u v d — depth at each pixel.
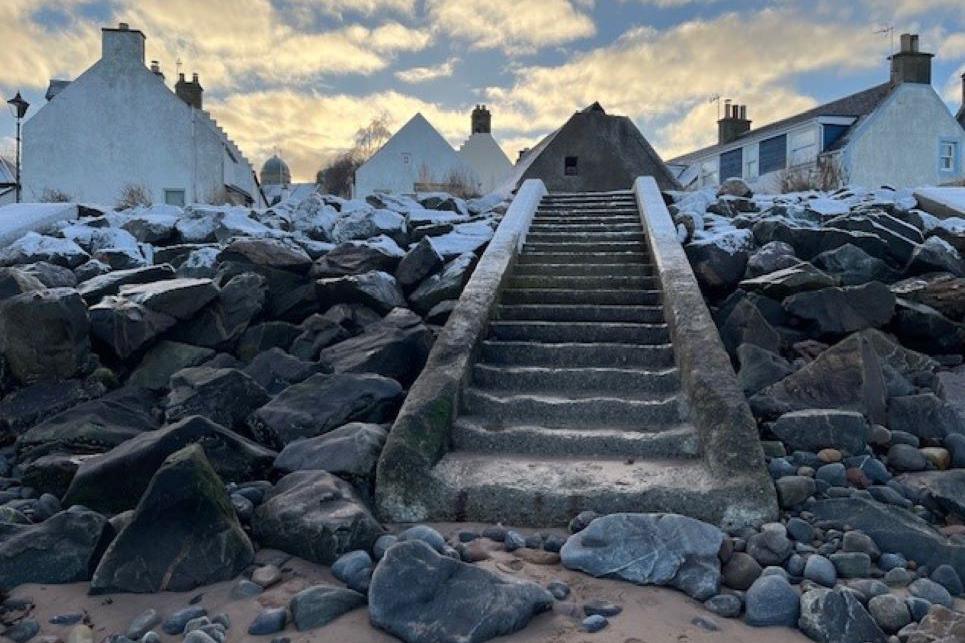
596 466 5.05
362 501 4.67
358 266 8.84
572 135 17.12
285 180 51.50
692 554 3.84
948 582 3.79
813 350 7.00
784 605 3.48
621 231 10.30
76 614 3.61
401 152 34.03
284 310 8.28
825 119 28.44
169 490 3.99
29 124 26.45
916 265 8.46
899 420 5.66
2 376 6.62
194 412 5.91
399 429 5.08
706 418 5.14
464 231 10.59
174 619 3.49
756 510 4.44
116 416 6.00
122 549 3.88
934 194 11.09
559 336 7.24
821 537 4.26
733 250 8.54
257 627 3.42
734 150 32.72
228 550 3.96
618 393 6.22
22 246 9.45
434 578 3.50
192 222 10.95
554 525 4.60
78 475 4.77
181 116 27.22
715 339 6.05
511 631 3.31
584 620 3.41
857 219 9.24
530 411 5.92
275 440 5.68
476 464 5.09
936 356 7.27
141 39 27.09
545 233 10.19
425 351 7.23
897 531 4.12
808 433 5.37
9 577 3.90
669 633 3.34
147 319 7.21
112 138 26.84
